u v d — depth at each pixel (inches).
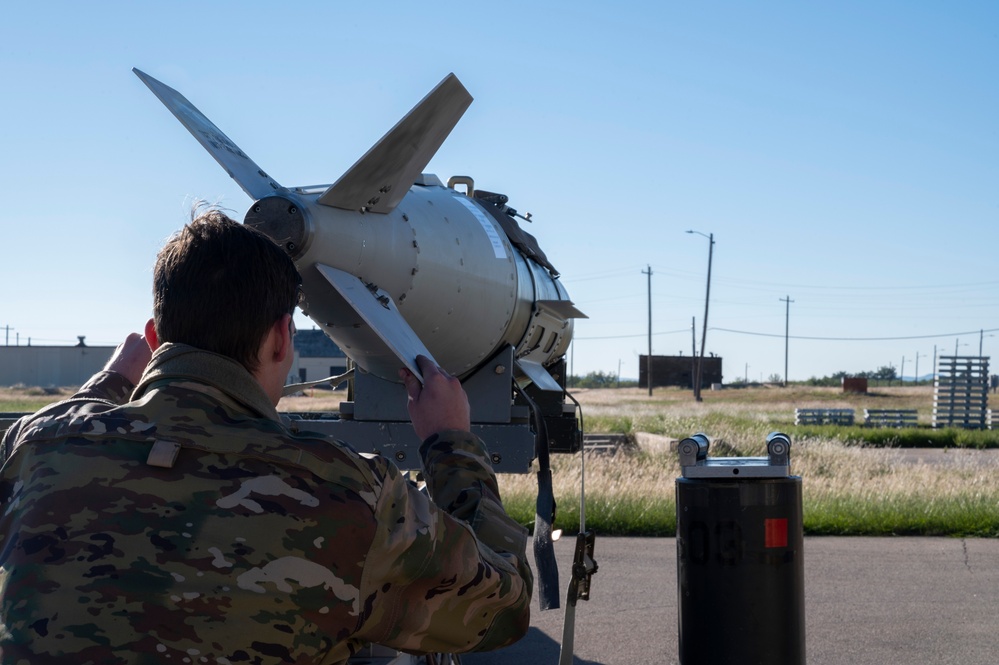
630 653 214.7
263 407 62.2
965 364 1229.7
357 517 57.7
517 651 217.2
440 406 79.0
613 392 2982.3
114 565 54.0
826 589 275.0
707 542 136.1
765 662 134.6
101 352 2534.5
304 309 140.7
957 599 263.0
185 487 56.2
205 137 126.6
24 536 55.9
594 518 374.3
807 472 556.4
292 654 55.2
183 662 52.5
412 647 63.7
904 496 424.8
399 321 132.8
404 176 132.0
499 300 170.2
